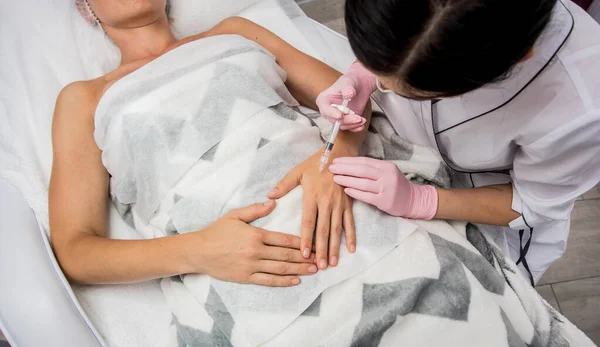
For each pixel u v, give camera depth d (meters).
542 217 0.85
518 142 0.79
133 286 0.92
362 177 0.84
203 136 0.88
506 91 0.74
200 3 1.22
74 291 0.89
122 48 1.10
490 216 0.89
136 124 0.88
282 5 1.29
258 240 0.77
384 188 0.83
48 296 0.80
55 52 1.12
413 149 1.01
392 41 0.50
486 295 0.78
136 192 0.93
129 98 0.90
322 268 0.78
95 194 0.93
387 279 0.77
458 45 0.49
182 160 0.87
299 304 0.75
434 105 0.88
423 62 0.51
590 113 0.69
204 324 0.80
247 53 0.98
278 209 0.83
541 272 1.16
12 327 0.78
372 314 0.75
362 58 0.55
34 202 0.93
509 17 0.48
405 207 0.85
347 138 0.96
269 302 0.76
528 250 1.09
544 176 0.79
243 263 0.77
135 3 1.00
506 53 0.51
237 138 0.87
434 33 0.48
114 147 0.90
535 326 0.87
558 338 0.86
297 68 1.11
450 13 0.47
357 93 0.96
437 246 0.81
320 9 1.87
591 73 0.70
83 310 0.84
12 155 0.97
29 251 0.84
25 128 1.01
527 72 0.70
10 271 0.81
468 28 0.47
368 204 0.86
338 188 0.85
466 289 0.77
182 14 1.22
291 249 0.79
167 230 0.89
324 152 0.85
